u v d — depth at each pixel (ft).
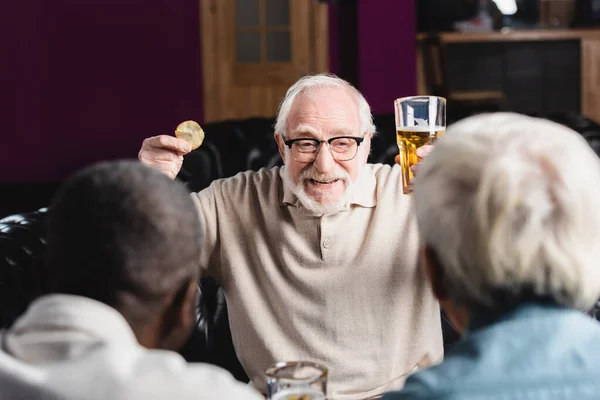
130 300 2.79
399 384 5.87
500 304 3.00
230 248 6.03
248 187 6.19
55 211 2.83
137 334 2.87
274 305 5.92
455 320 3.26
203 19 22.41
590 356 2.86
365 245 5.88
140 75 22.03
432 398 2.84
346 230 5.88
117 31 21.72
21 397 2.56
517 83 21.42
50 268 2.83
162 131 22.38
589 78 21.62
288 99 5.92
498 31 21.36
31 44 21.25
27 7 21.11
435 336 6.02
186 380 2.61
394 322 5.84
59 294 2.80
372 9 19.72
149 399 2.55
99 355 2.60
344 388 5.81
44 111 21.52
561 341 2.88
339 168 5.79
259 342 5.90
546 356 2.85
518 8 24.13
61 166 21.77
